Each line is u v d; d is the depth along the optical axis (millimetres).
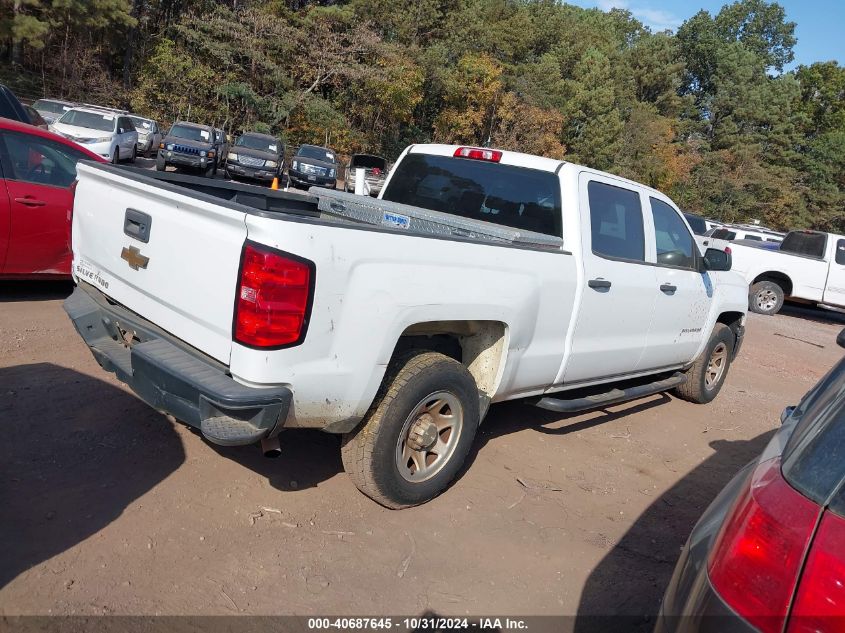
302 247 2902
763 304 15414
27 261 6180
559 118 46625
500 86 43531
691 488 4680
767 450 2113
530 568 3389
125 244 3602
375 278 3178
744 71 71812
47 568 2828
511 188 4844
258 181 22844
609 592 3283
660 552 3732
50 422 4035
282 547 3230
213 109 34531
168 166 21562
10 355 4977
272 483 3775
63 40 32844
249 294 2889
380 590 3041
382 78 36625
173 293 3271
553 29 59750
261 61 34688
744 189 60312
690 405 6770
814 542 1529
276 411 2955
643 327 5258
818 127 75875
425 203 5270
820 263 14797
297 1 40406
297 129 35844
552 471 4566
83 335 3795
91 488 3449
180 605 2748
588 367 4824
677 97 70312
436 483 3771
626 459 5008
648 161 55938
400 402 3439
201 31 34656
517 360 4137
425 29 43125
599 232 4727
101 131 18703
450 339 4188
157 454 3873
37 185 6160
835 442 1683
